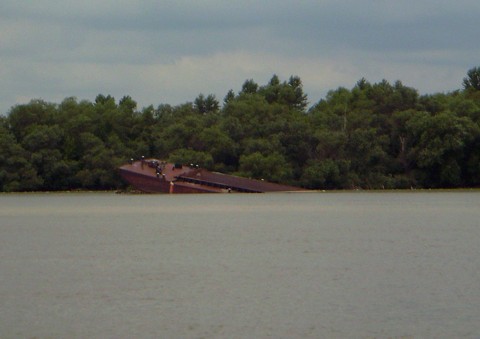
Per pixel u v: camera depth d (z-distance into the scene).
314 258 112.12
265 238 138.12
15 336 72.81
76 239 140.62
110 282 95.19
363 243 128.75
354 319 76.69
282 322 76.25
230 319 77.44
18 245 132.12
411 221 169.75
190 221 174.62
